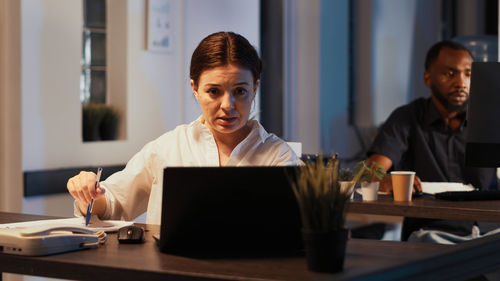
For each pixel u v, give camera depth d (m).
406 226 3.26
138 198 2.12
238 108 1.83
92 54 3.99
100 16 4.02
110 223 1.91
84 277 1.42
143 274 1.36
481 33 6.65
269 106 5.46
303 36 5.58
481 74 2.45
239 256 1.49
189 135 2.09
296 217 1.51
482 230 3.21
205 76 1.82
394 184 2.49
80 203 1.91
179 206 1.51
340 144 5.98
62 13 3.62
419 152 3.33
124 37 4.00
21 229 1.57
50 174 3.52
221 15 4.62
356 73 6.25
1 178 3.48
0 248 1.53
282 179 1.50
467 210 2.26
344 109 6.12
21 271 1.50
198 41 4.43
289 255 1.49
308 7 5.57
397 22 6.49
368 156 3.42
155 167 2.08
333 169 1.34
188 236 1.52
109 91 4.07
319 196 1.31
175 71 4.28
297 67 5.59
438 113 3.33
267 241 1.52
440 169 3.31
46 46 3.55
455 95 3.27
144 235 1.75
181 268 1.37
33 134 3.49
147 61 4.11
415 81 6.72
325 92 5.83
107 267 1.40
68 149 3.68
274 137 2.08
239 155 2.03
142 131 4.10
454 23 6.80
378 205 2.42
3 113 3.47
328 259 1.31
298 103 5.61
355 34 6.25
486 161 2.46
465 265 1.50
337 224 1.31
